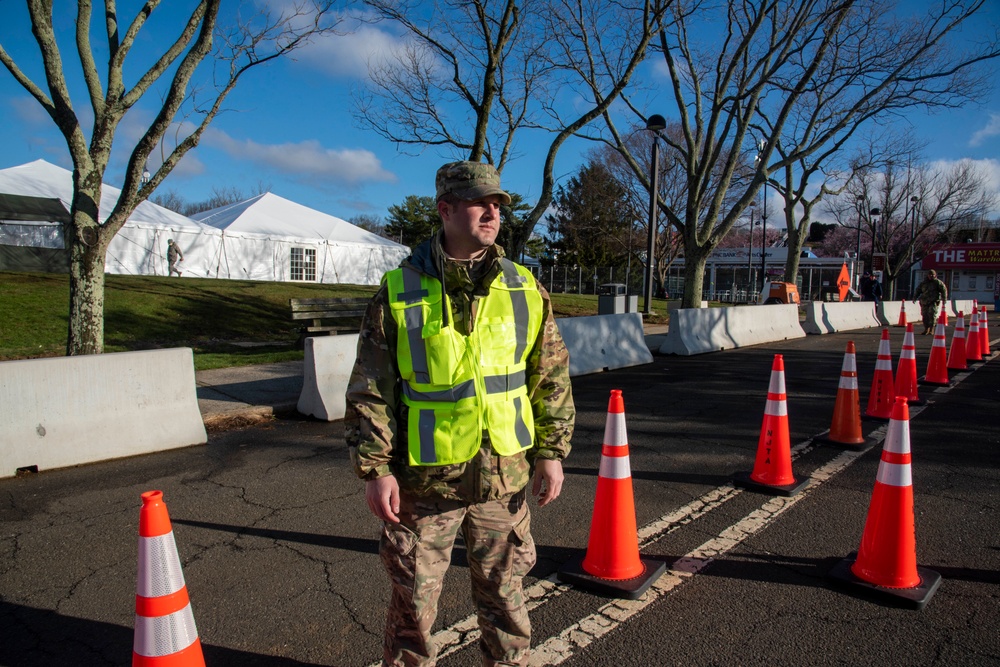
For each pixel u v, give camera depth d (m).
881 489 3.35
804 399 8.30
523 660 2.24
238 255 26.27
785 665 2.72
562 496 4.70
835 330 19.05
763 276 43.69
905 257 40.16
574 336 10.10
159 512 2.00
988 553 3.82
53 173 24.36
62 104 6.89
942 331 9.53
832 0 15.20
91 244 7.14
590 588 3.35
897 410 3.34
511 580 2.19
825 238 72.31
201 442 6.04
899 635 2.95
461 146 14.47
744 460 5.63
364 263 30.56
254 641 2.90
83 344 7.20
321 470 5.31
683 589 3.36
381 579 3.48
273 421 6.95
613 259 48.72
